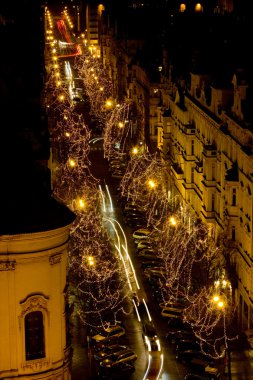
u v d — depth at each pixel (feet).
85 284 374.63
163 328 333.62
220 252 363.76
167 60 543.80
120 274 388.98
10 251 153.48
